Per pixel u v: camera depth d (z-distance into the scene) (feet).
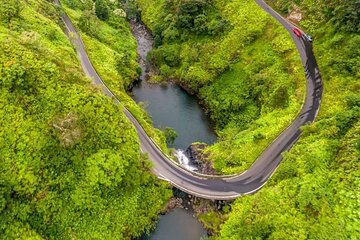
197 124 318.65
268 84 303.68
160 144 269.64
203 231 225.35
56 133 214.28
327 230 183.62
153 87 359.25
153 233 224.94
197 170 262.26
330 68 286.87
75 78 247.29
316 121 258.16
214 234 221.05
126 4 475.72
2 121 211.00
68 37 349.41
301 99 278.26
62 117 219.61
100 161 219.20
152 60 391.86
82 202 210.38
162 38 403.34
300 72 295.28
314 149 223.71
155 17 443.32
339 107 257.96
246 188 234.79
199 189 237.25
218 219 226.58
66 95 229.66
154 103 338.75
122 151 229.45
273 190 216.74
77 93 233.14
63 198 208.23
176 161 264.11
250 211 215.10
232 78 334.85
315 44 313.12
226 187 237.45
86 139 222.07
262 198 215.72
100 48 361.30
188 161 274.77
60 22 367.66
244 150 259.60
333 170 209.46
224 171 249.55
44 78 230.68
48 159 209.77
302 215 195.62
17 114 214.28
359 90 257.75
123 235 216.33
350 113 232.12
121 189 224.94
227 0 385.70
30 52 242.17
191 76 346.95
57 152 212.84
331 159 216.95
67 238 202.08
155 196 234.99
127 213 221.87
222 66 341.62
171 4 426.51
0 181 193.16
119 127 237.66
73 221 206.59
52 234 200.75
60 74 240.32
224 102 322.96
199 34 379.96
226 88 331.77
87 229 207.92
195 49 363.15
